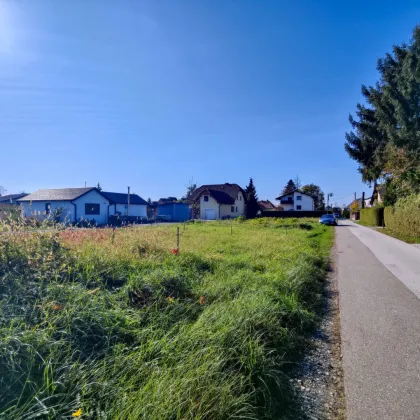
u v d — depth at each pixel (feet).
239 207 194.18
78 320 10.98
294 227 84.33
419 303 19.25
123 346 10.41
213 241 42.16
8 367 8.23
